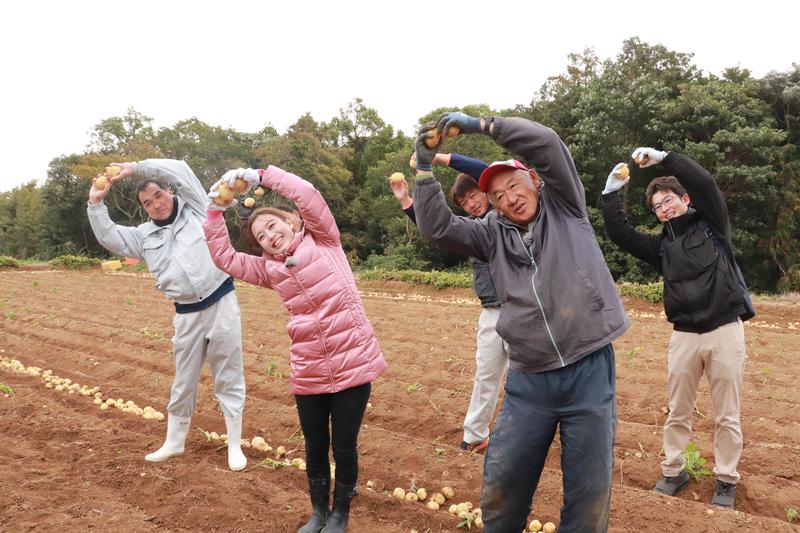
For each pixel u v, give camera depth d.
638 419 6.16
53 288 20.14
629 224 4.27
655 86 25.03
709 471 4.60
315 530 3.59
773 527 3.67
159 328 11.59
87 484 4.41
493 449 2.83
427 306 16.14
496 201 2.81
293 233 3.54
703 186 3.84
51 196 42.28
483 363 4.93
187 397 4.86
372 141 41.59
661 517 3.86
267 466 4.83
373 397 7.04
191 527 3.82
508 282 2.78
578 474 2.67
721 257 4.03
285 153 36.81
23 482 4.36
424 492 4.39
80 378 8.11
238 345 4.80
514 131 2.59
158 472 4.55
